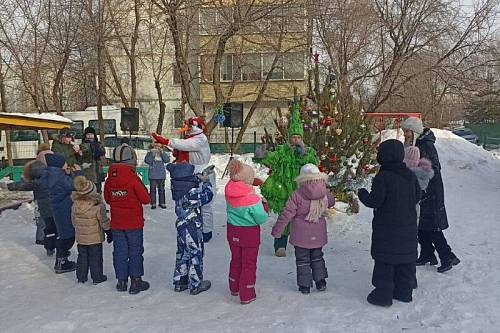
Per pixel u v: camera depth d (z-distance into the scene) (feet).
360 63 83.92
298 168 23.71
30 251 26.32
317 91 30.14
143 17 83.46
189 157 24.40
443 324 15.53
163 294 19.26
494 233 27.63
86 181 20.86
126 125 56.75
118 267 19.62
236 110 56.75
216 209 35.83
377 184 17.04
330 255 23.65
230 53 75.61
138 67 98.12
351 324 15.70
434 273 20.53
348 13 75.10
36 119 37.14
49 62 76.48
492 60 82.33
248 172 18.16
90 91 106.93
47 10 72.64
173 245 26.55
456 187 48.01
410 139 21.07
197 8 58.49
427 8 80.18
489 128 133.80
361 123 29.43
